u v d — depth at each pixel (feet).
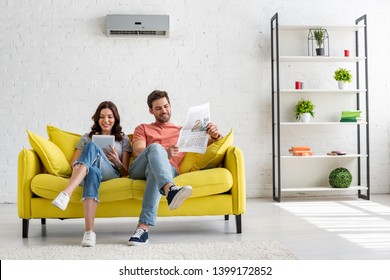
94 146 10.23
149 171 10.03
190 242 9.99
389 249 9.12
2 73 17.17
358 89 17.78
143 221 9.76
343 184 17.17
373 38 18.42
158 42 17.70
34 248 9.30
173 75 17.71
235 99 17.90
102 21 17.51
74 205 10.47
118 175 11.07
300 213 13.99
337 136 18.30
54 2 17.38
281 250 8.93
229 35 17.92
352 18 18.35
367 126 17.11
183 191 9.16
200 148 10.34
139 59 17.62
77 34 17.43
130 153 11.85
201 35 17.83
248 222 12.50
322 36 17.54
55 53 17.35
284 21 18.15
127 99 17.56
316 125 18.20
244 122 17.93
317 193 18.25
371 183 18.35
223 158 11.32
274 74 18.06
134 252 8.93
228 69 17.90
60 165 10.96
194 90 17.78
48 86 17.31
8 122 17.20
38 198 10.48
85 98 17.42
